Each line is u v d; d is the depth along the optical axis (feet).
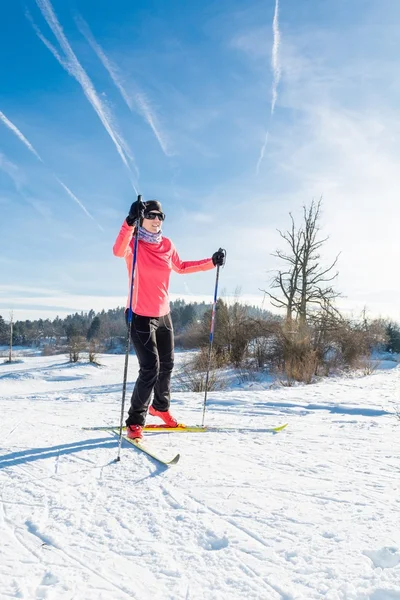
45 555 5.36
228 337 70.64
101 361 141.08
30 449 9.82
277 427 13.60
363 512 6.49
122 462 8.90
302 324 64.08
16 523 6.23
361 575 4.77
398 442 11.41
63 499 7.07
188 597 4.52
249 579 4.82
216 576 4.90
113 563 5.19
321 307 71.61
